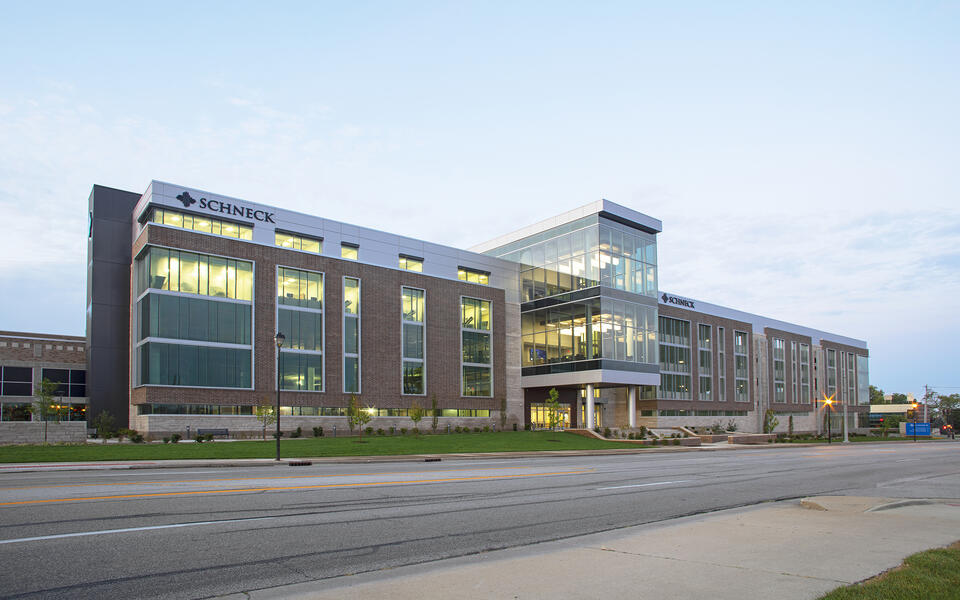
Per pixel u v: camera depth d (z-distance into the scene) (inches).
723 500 567.5
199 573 279.7
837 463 1121.4
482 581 266.4
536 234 2363.4
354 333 1856.5
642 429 1998.0
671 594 247.4
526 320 2354.8
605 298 2114.9
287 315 1729.8
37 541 330.0
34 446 1091.3
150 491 525.7
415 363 1980.8
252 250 1689.2
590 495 573.9
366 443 1352.1
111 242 1785.2
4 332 1851.6
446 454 1203.9
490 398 2174.0
